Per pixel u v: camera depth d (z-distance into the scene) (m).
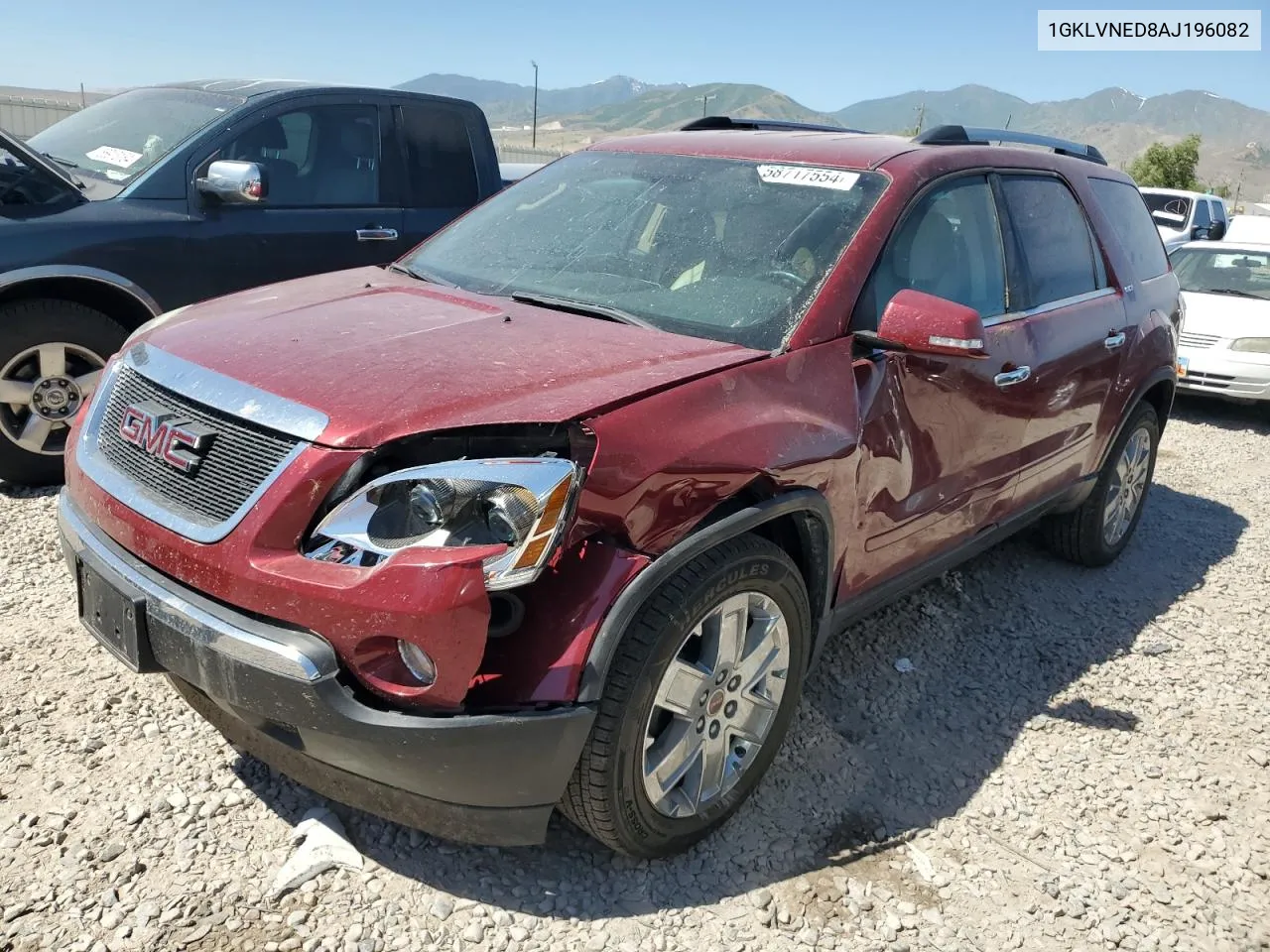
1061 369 3.95
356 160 5.95
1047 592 4.77
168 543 2.31
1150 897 2.79
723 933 2.50
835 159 3.42
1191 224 17.36
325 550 2.16
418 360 2.48
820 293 2.96
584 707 2.23
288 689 2.12
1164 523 6.01
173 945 2.29
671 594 2.36
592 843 2.75
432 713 2.16
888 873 2.79
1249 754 3.54
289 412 2.27
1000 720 3.62
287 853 2.60
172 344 2.69
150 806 2.71
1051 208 4.16
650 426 2.35
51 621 3.62
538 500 2.13
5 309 4.71
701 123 4.27
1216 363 9.19
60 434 4.98
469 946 2.38
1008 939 2.59
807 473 2.70
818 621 3.00
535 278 3.34
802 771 3.19
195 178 5.26
